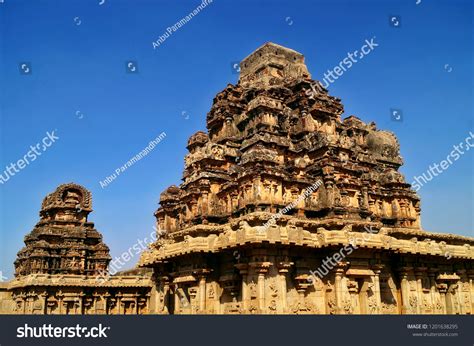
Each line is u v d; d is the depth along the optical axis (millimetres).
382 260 41719
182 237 40281
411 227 48469
